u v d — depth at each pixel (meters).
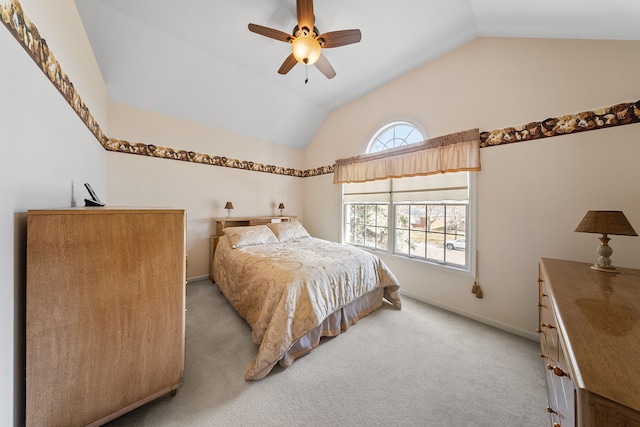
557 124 1.79
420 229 2.76
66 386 0.91
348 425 1.14
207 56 2.52
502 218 2.08
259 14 1.99
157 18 2.02
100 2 1.81
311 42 1.78
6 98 0.76
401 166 2.79
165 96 2.77
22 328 0.86
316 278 1.79
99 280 0.97
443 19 2.02
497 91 2.10
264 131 3.81
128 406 1.06
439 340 1.88
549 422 1.16
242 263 2.16
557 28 1.66
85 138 1.71
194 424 1.12
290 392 1.33
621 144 1.54
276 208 4.14
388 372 1.51
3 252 0.75
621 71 1.54
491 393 1.34
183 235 1.20
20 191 0.85
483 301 2.19
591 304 0.88
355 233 3.57
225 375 1.46
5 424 0.75
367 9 1.92
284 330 1.50
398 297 2.48
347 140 3.62
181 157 3.09
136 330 1.07
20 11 0.85
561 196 1.78
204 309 2.38
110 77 2.37
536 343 1.86
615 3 1.21
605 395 0.46
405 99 2.84
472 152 2.22
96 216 0.97
